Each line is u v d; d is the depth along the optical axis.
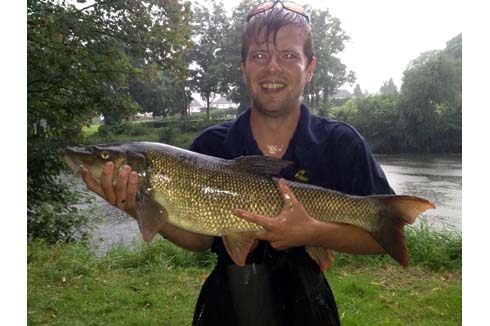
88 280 2.00
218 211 0.86
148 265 2.27
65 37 3.09
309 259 0.85
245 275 0.82
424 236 2.45
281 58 0.84
